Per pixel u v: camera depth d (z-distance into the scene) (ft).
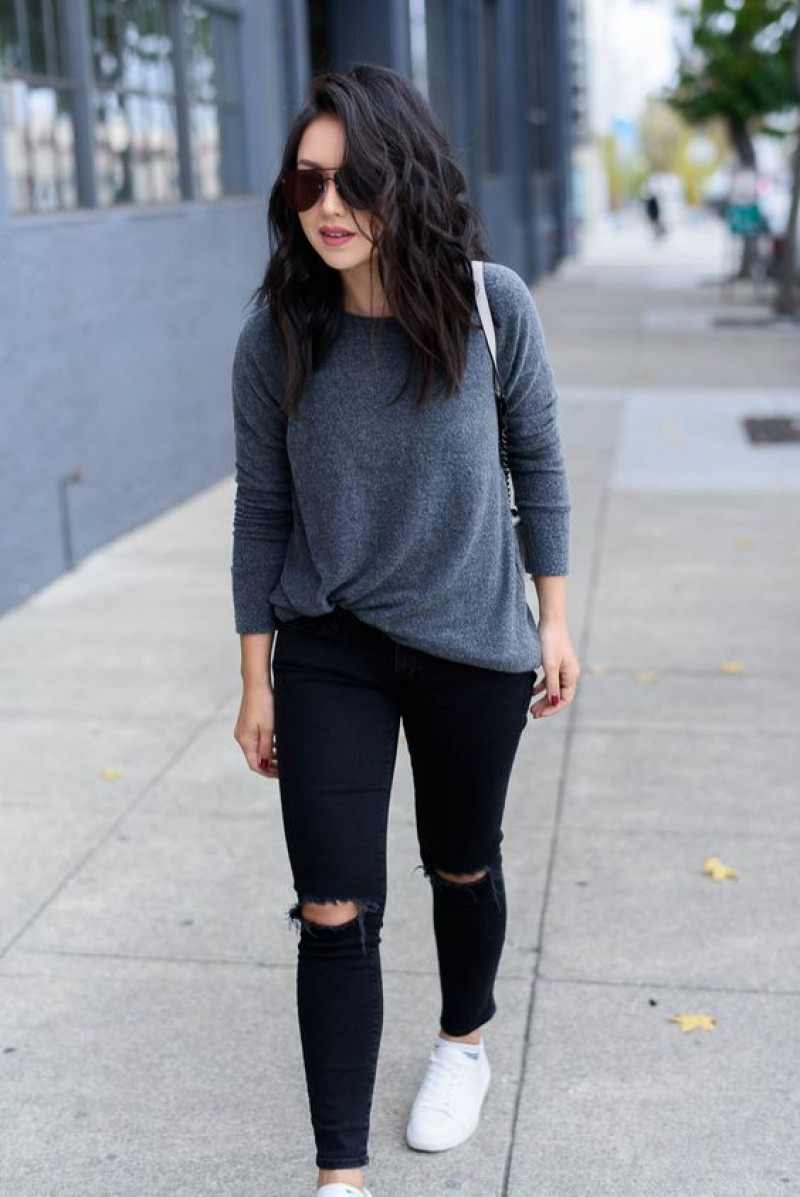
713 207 253.24
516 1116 10.51
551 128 126.72
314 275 8.45
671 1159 10.01
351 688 8.87
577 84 161.38
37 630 23.03
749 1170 9.89
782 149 147.64
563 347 60.49
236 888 14.14
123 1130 10.45
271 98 40.11
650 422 41.63
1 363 23.68
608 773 16.88
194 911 13.67
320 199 8.09
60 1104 10.77
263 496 9.02
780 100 82.53
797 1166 9.92
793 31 64.69
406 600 8.66
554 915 13.44
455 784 9.18
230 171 37.81
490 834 9.45
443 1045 10.32
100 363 27.99
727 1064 11.10
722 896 13.76
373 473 8.50
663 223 166.30
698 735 18.03
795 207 69.46
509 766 9.29
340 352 8.46
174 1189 9.80
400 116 8.14
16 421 24.29
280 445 8.87
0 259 23.66
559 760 17.29
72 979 12.49
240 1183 9.85
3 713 19.24
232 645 22.09
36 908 13.78
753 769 16.92
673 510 30.68
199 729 18.61
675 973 12.41
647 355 57.31
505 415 8.99
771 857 14.61
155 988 12.33
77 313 26.86
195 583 25.72
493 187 84.89
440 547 8.66
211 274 34.83
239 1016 11.89
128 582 25.88
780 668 20.57
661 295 86.48
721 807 15.85
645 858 14.61
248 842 15.20
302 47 42.63
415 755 9.27
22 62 25.45
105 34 29.45
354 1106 8.74
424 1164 9.97
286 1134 10.38
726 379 50.06
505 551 9.04
